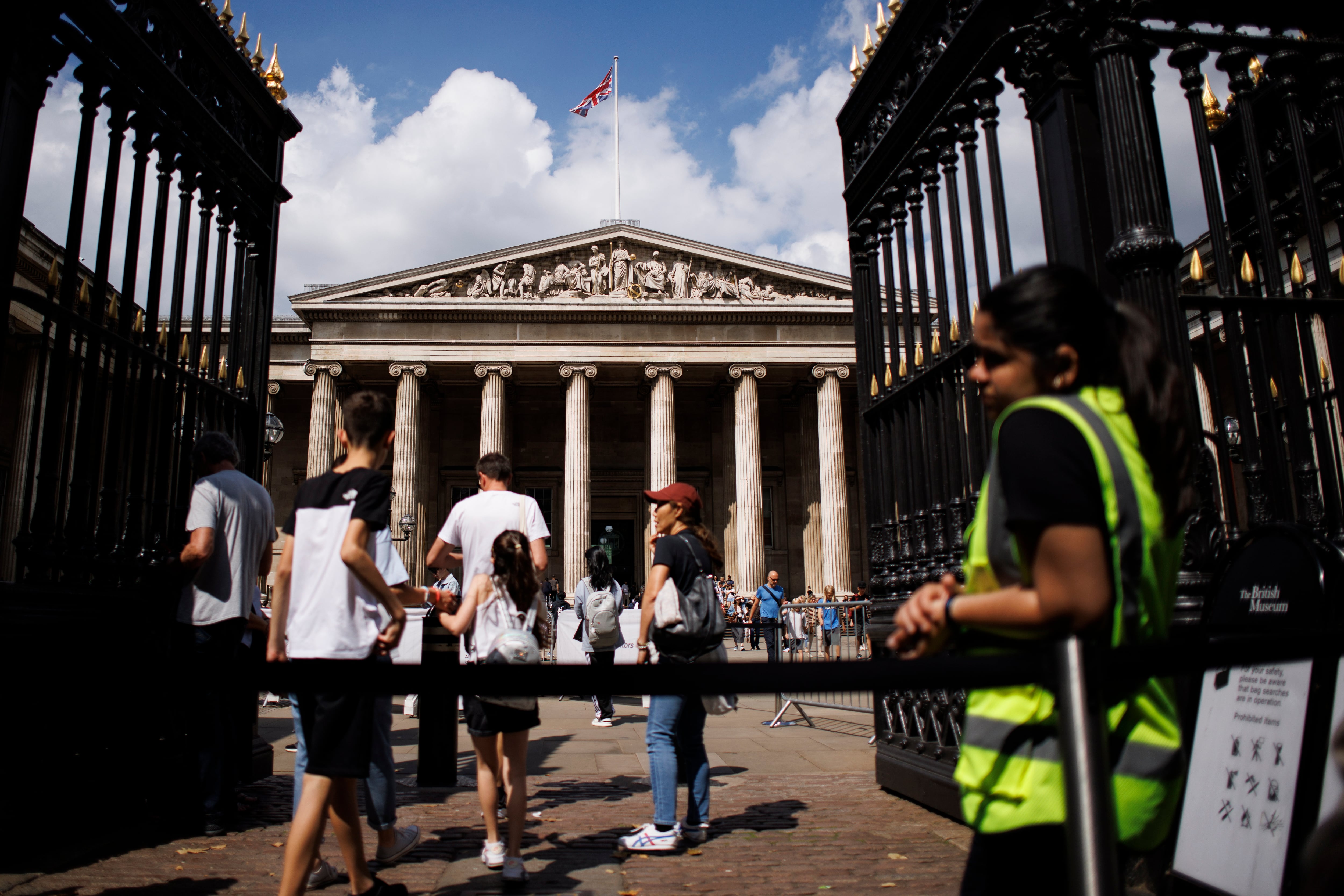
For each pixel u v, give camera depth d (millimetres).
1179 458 2051
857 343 7605
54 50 5316
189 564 5547
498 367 44125
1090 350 2082
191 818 5695
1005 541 2008
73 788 5320
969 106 5773
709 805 6227
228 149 7078
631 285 45375
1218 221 4586
